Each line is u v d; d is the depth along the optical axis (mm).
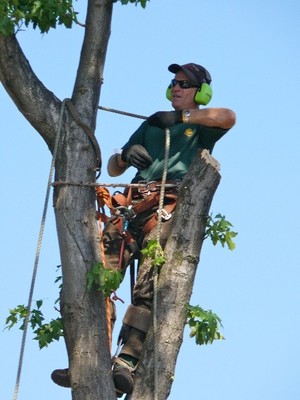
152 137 20391
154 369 18094
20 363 18141
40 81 19281
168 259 18734
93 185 18875
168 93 21250
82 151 18984
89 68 19609
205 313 18641
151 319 18547
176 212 18969
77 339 18125
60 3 19203
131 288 19750
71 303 18250
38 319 19297
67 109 19234
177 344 18375
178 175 20016
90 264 18469
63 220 18641
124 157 20094
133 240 19641
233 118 19859
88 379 17906
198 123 19797
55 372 18609
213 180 18969
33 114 18969
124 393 18250
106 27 19812
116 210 19703
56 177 18953
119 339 19031
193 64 21125
